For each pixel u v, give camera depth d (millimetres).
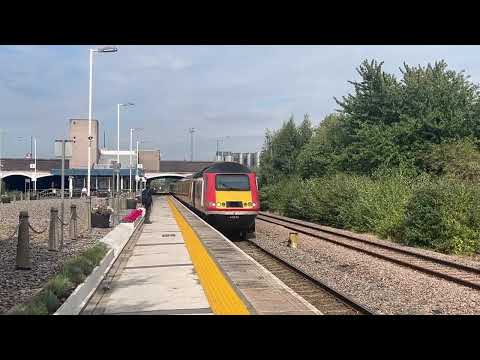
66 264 10758
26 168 96875
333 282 13383
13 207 40531
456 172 27906
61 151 15250
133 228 23281
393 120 35062
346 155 35625
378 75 36188
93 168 84312
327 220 32906
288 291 10172
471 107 32219
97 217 24234
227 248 16922
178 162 113688
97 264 11875
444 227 19484
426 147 31625
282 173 50688
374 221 25484
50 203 48469
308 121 52062
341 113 38719
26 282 10836
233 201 24734
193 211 38281
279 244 22203
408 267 15188
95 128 89375
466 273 14125
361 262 16328
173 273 11953
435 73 33969
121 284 10734
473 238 18812
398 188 26906
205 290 9969
